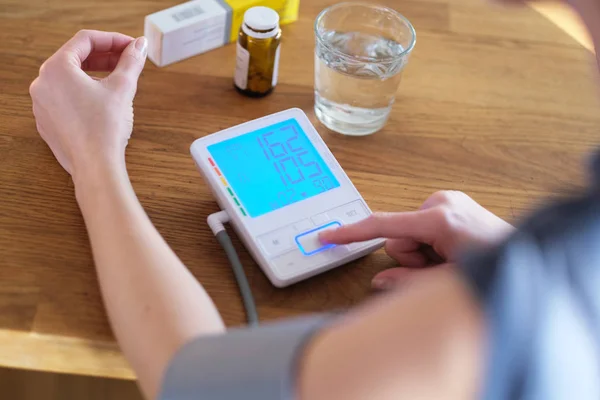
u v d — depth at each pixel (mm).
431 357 372
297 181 798
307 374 402
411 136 906
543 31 1072
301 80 952
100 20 975
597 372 395
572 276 382
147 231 681
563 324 381
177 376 479
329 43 891
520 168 890
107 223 682
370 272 770
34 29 943
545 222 395
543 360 380
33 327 677
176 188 808
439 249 720
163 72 925
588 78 1016
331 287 752
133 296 628
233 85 928
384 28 930
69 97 765
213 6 948
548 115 959
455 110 946
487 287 375
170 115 877
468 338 372
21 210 759
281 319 719
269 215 765
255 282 744
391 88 865
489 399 378
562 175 889
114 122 756
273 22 863
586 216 389
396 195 839
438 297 383
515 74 1006
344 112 875
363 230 735
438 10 1075
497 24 1071
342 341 396
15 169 794
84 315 692
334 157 847
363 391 378
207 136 810
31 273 711
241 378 451
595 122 958
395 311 389
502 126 936
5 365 716
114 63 868
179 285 639
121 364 701
